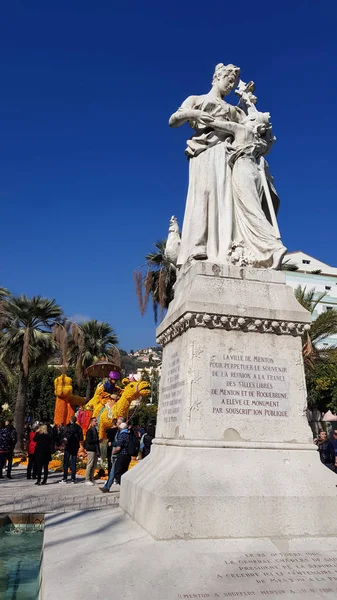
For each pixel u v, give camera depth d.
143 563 3.14
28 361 22.27
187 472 3.86
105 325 31.17
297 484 3.96
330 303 38.66
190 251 5.58
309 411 24.55
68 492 9.84
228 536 3.59
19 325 23.34
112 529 4.08
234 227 5.62
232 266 5.00
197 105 6.32
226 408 4.30
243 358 4.50
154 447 5.08
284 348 4.66
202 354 4.41
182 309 4.59
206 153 6.01
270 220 5.82
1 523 6.18
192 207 5.93
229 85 6.51
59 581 2.92
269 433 4.34
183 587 2.80
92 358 29.14
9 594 3.44
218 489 3.75
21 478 13.12
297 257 43.66
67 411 21.91
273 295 4.85
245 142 5.97
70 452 12.21
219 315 4.52
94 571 3.06
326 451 9.58
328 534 3.78
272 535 3.68
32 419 35.03
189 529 3.55
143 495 4.02
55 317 24.00
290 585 2.86
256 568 3.10
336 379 21.17
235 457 4.08
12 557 4.45
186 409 4.23
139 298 20.98
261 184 5.85
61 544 3.75
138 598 2.67
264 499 3.75
